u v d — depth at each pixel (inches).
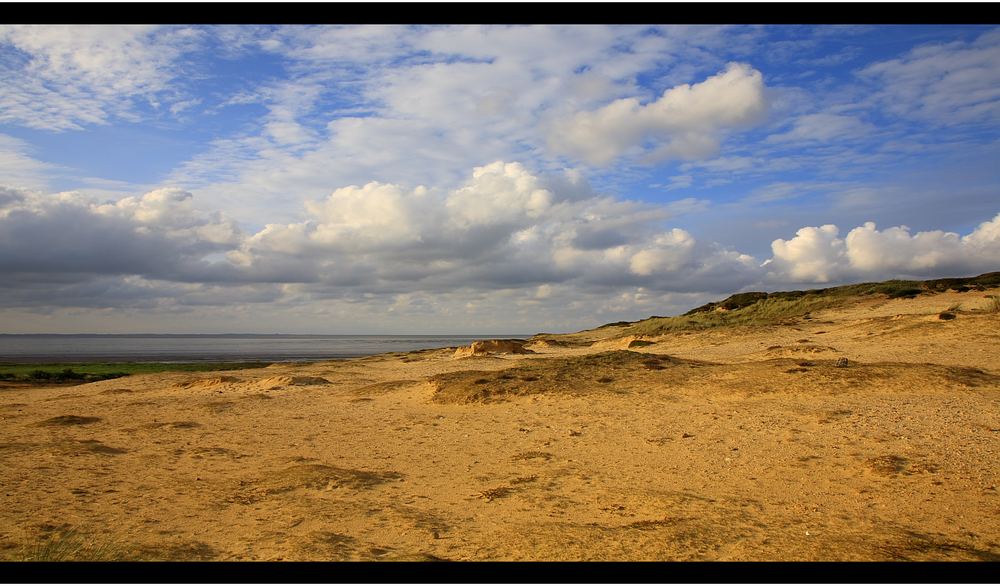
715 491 331.9
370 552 252.5
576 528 275.7
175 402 837.2
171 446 524.7
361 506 328.5
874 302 1626.5
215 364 1993.1
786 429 450.0
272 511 322.7
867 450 381.1
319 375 1096.8
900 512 281.6
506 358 1242.6
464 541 265.0
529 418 579.5
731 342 1263.5
